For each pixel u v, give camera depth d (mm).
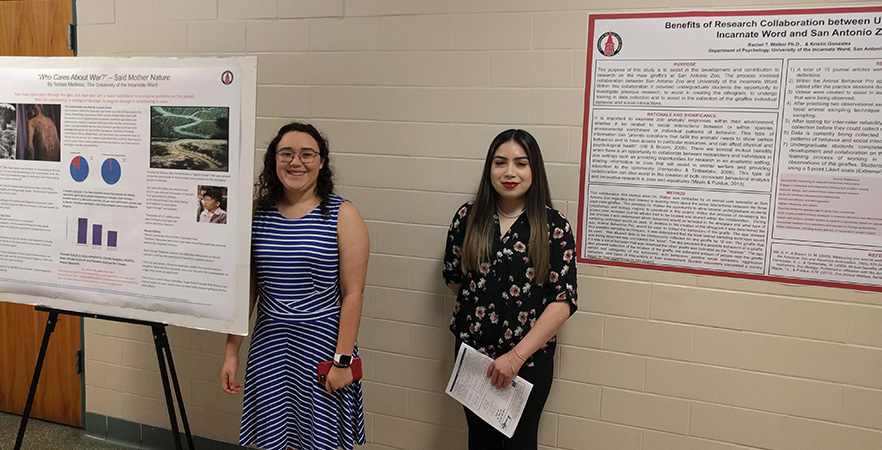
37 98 2184
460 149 2430
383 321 2627
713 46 2109
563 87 2283
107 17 2838
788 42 2037
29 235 2240
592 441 2412
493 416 2053
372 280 2621
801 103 2047
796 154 2072
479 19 2354
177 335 2914
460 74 2396
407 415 2643
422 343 2580
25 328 3146
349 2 2508
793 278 2123
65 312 2256
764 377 2193
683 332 2260
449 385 2145
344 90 2555
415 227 2529
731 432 2250
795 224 2100
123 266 2162
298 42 2594
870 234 2033
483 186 2127
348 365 2035
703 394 2264
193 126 2047
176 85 2049
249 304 2168
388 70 2488
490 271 2072
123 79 2096
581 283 2357
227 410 2869
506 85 2346
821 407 2146
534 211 2059
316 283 2062
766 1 2045
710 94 2129
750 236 2150
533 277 2045
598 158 2273
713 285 2209
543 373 2109
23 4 2932
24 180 2223
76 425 3156
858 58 1981
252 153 2000
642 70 2188
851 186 2035
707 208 2180
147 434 3018
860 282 2061
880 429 2094
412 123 2480
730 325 2207
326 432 2057
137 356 2992
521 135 2072
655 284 2271
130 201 2131
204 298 2100
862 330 2078
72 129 2160
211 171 2043
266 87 2666
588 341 2373
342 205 2084
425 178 2490
